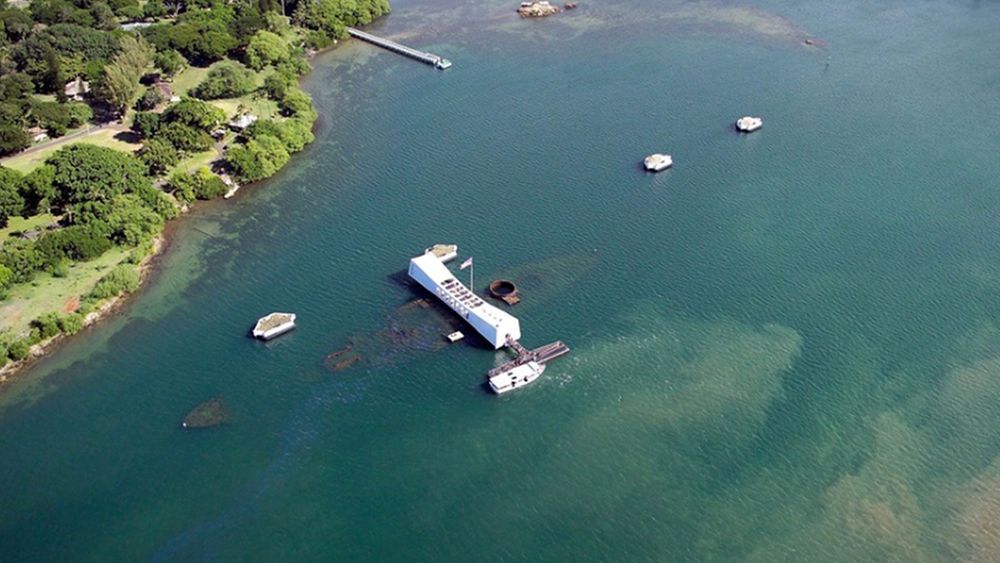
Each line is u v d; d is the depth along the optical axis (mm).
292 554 178625
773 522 184750
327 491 192125
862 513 186250
